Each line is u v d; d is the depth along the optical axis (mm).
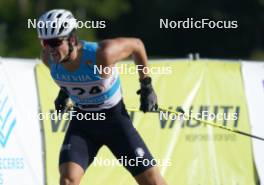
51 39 16312
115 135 17734
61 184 16812
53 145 22984
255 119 25219
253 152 25016
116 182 23422
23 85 22844
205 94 24688
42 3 108625
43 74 23156
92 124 17672
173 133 24156
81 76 16953
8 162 22344
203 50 105625
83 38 101062
